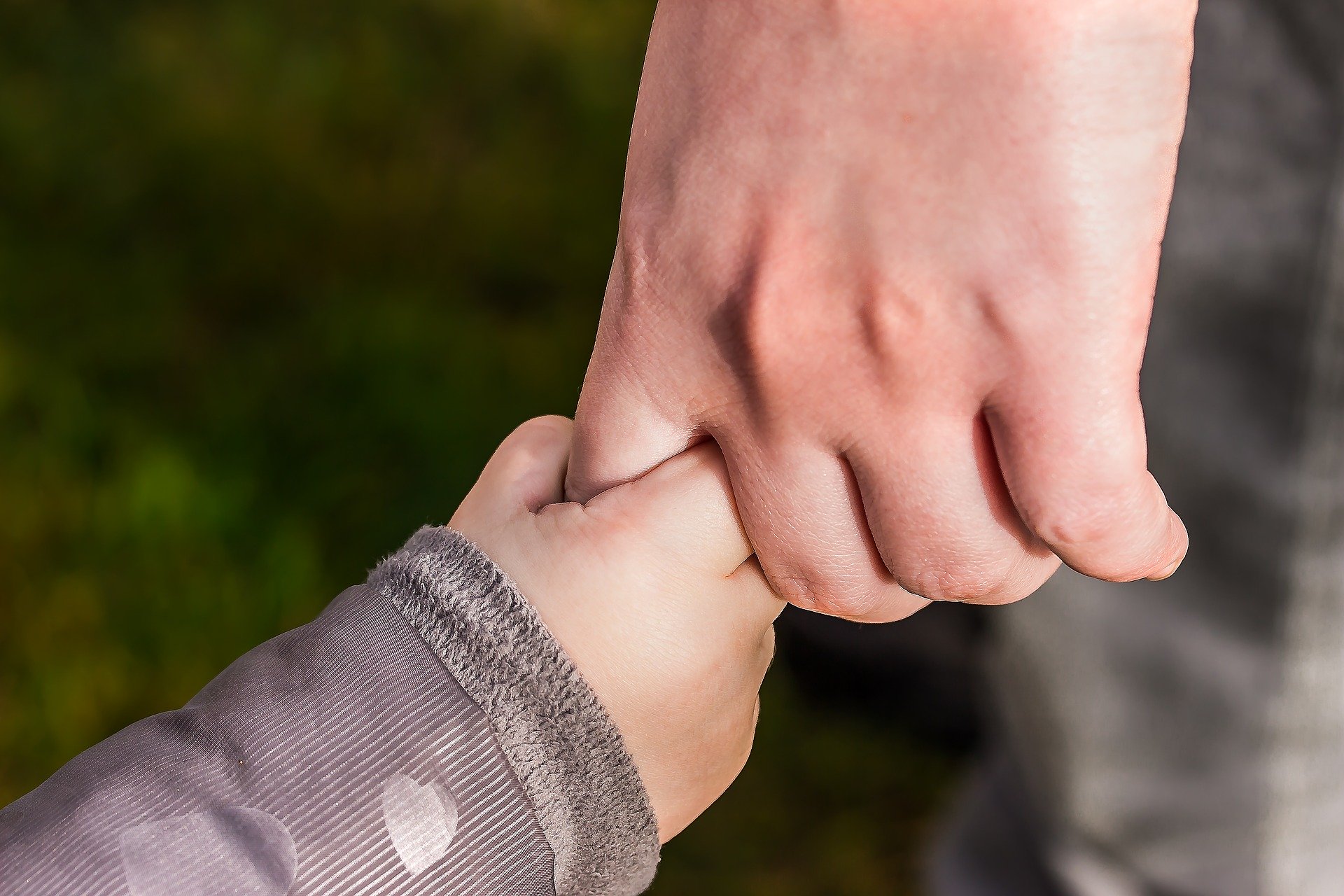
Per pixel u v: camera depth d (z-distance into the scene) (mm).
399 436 1138
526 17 1673
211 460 1091
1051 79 409
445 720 442
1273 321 580
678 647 450
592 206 1434
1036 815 738
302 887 435
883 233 418
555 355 1249
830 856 962
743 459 443
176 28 1557
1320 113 562
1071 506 425
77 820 437
